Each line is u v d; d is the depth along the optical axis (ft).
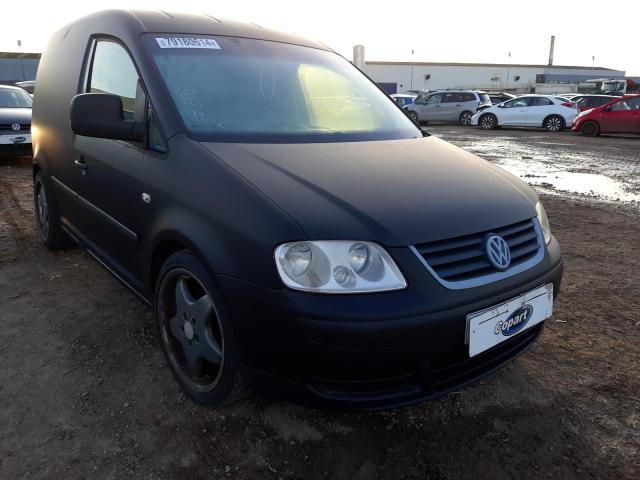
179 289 7.73
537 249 7.52
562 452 7.09
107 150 9.19
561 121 60.34
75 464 6.59
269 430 7.29
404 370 6.14
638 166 33.30
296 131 8.59
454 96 72.79
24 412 7.52
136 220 8.30
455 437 7.31
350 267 5.91
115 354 9.04
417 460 6.88
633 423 7.70
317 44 11.53
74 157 10.64
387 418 7.64
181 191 7.20
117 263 9.61
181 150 7.47
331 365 5.91
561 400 8.19
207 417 7.50
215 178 6.85
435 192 7.09
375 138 9.10
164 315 8.08
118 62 9.29
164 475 6.47
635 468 6.84
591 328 10.58
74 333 9.71
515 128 66.49
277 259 5.95
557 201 22.75
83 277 12.32
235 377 6.91
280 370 6.28
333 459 6.84
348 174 7.16
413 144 9.10
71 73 11.12
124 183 8.52
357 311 5.76
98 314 10.47
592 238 17.06
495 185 7.88
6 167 26.53
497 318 6.52
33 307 10.73
